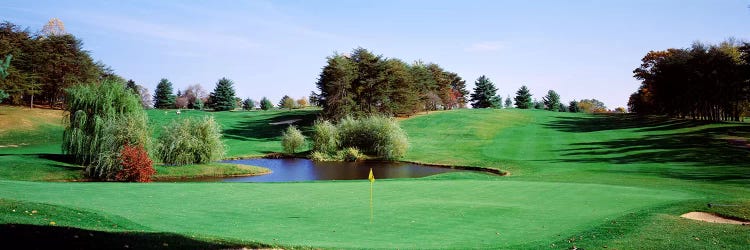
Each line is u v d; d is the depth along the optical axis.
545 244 10.08
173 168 36.66
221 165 38.88
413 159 47.56
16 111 65.94
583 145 48.84
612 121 78.19
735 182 24.17
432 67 110.75
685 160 35.91
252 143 62.59
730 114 77.38
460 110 96.25
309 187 20.20
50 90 78.00
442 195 17.77
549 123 78.19
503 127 72.62
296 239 10.34
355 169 41.84
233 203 15.45
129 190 18.00
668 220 12.27
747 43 60.84
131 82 122.25
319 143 52.09
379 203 15.73
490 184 21.56
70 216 11.72
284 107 147.25
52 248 8.48
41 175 30.56
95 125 32.91
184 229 11.20
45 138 55.91
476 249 9.57
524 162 39.06
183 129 38.88
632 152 41.56
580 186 20.64
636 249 9.68
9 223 10.20
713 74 69.44
